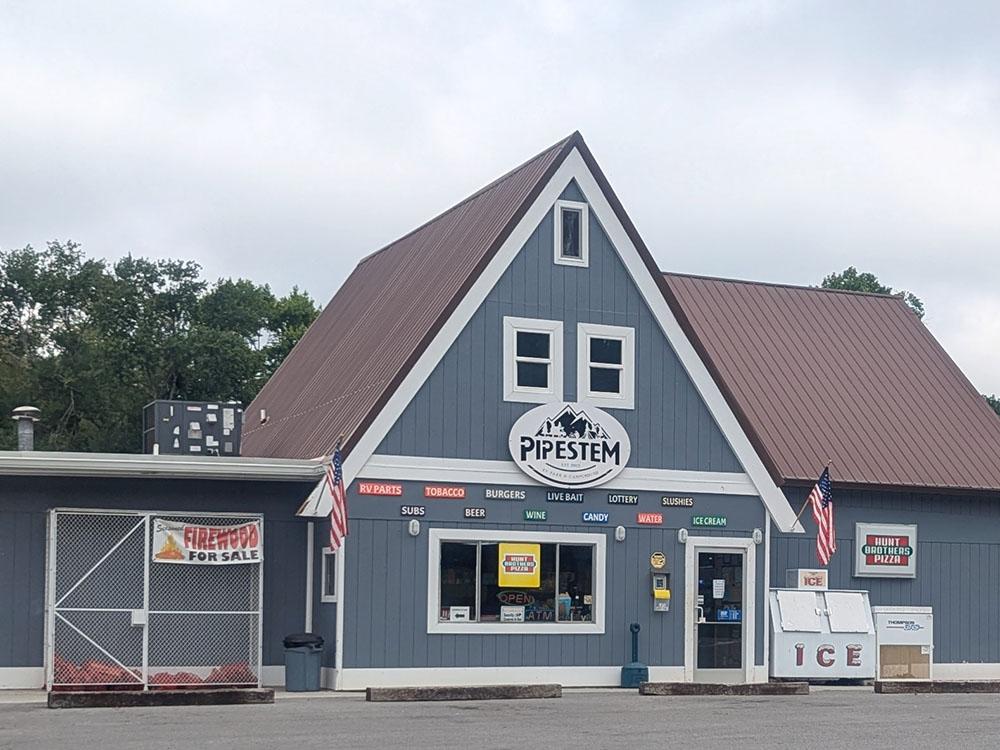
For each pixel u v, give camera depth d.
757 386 34.09
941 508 33.53
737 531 29.98
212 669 25.92
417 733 18.19
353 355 31.88
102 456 25.22
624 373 29.22
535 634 27.88
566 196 29.08
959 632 33.34
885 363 36.62
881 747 17.59
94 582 25.62
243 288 59.41
